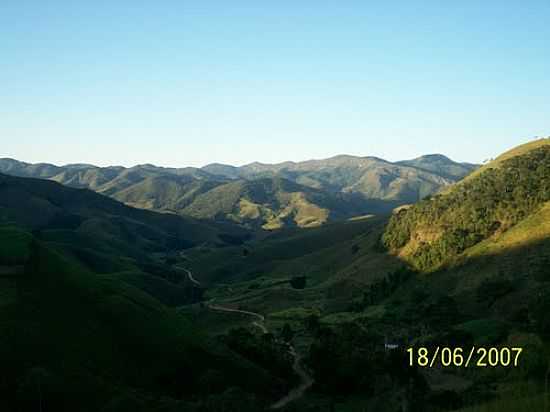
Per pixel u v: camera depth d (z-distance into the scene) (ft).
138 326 273.75
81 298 278.05
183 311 554.87
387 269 564.30
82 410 200.34
